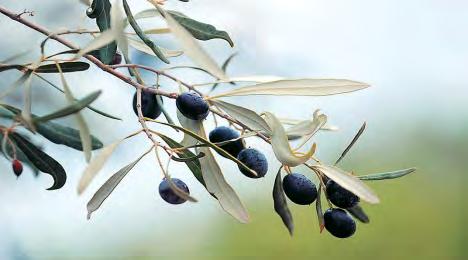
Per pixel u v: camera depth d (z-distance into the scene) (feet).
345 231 1.85
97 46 1.69
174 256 5.62
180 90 1.93
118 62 2.05
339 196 1.84
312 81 1.91
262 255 5.76
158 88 1.92
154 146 1.82
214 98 1.90
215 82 1.94
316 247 5.75
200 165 1.88
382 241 6.00
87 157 1.68
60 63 1.86
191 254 5.66
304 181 1.85
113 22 1.70
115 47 1.90
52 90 2.63
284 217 1.85
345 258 5.86
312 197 1.85
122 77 1.89
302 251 5.76
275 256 5.75
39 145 1.90
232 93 1.91
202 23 1.95
